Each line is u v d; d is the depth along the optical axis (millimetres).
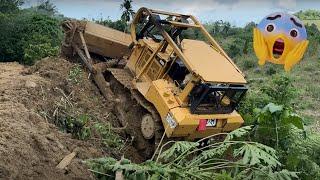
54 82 10812
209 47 10422
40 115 8992
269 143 8977
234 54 28359
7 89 9797
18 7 22703
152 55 10492
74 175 6852
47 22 19828
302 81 22422
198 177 6562
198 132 9461
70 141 8211
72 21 12641
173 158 7535
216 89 9250
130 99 10875
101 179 6730
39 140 7332
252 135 9219
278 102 10844
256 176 6688
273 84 11125
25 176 6328
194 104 9336
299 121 8812
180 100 9492
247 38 30094
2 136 7043
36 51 15789
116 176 6383
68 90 10859
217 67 9680
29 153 6855
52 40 18938
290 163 8445
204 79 9156
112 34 12852
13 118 8023
